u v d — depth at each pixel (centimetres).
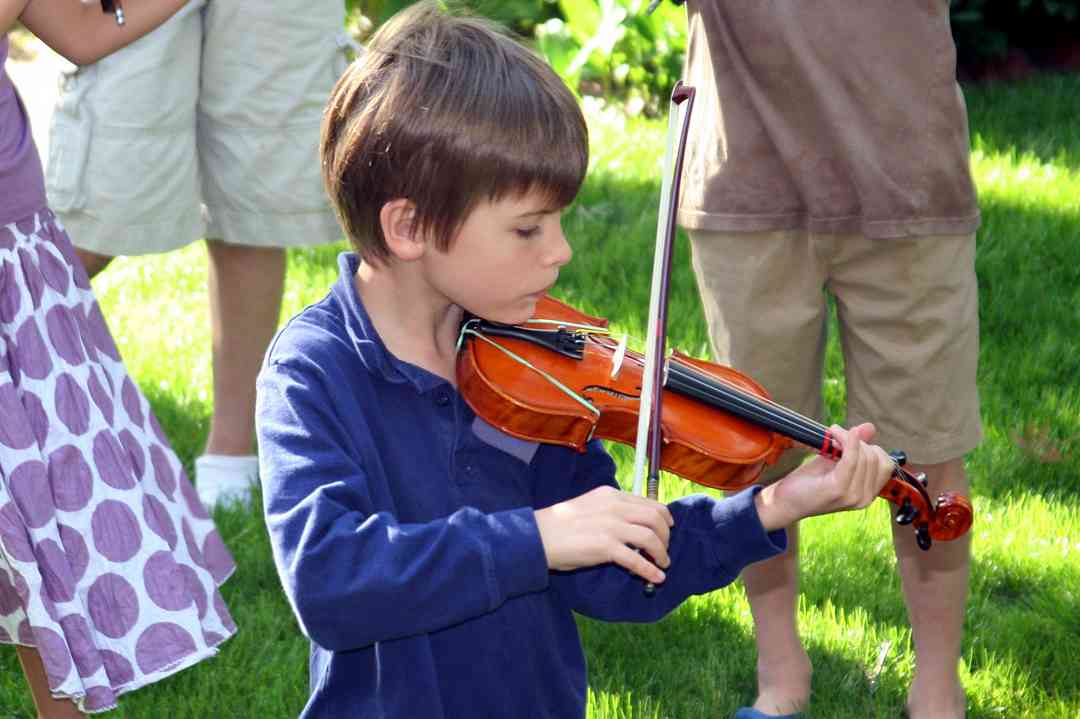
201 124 423
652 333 232
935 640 335
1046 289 563
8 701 342
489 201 193
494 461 219
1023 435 456
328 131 205
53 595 279
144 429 312
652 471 220
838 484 206
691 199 324
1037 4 876
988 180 663
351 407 199
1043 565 392
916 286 308
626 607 219
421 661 205
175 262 614
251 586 386
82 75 405
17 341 284
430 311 212
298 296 558
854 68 296
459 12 213
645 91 812
